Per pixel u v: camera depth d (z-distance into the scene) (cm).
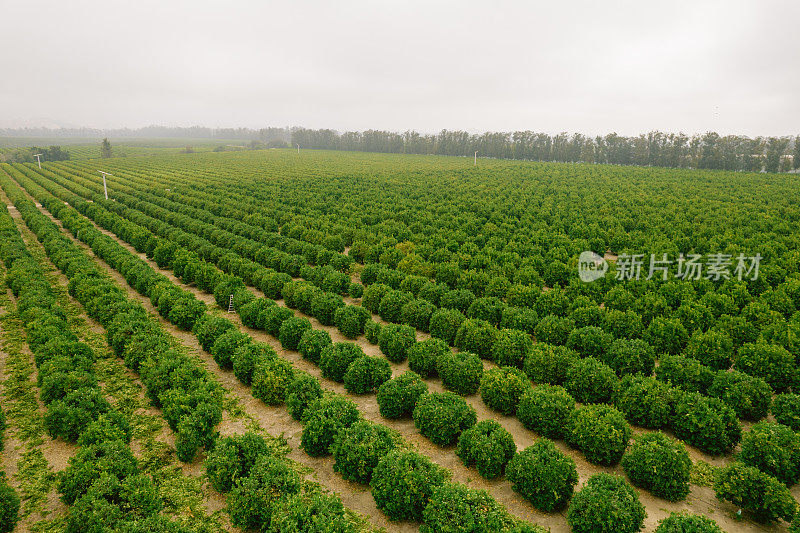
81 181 8475
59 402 1438
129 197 6272
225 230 4447
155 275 2845
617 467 1380
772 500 1130
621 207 5322
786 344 1891
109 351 2078
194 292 3022
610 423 1343
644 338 2041
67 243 3638
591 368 1662
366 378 1748
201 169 11188
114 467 1180
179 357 1741
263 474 1148
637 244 3719
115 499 1105
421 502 1136
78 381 1545
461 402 1484
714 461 1422
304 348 1972
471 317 2286
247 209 5500
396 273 2877
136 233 3984
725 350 1858
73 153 16338
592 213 5138
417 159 15625
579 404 1708
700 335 1916
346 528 1018
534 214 5053
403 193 6938
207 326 2053
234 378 1891
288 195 6562
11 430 1523
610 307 2430
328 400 1639
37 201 6550
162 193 6900
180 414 1429
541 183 8200
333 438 1370
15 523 1125
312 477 1334
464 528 1011
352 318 2253
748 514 1213
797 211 4878
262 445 1273
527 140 16400
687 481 1223
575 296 2550
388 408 1578
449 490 1084
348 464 1283
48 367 1608
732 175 9750
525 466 1189
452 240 3784
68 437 1419
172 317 2298
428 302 2384
